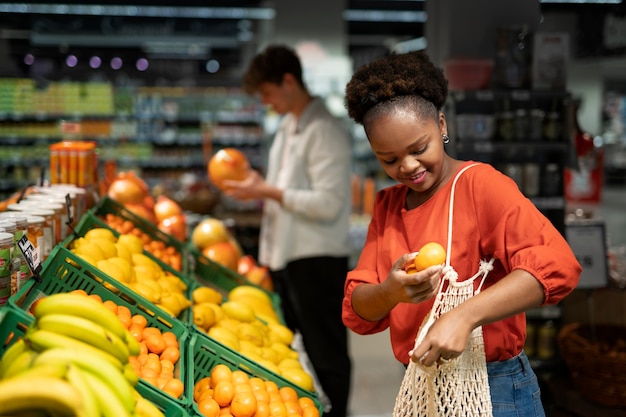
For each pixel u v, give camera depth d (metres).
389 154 1.65
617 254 4.25
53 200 2.45
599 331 3.70
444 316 1.47
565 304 4.06
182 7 10.62
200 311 2.43
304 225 3.96
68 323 1.37
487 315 1.47
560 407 3.61
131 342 1.59
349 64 9.59
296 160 3.96
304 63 9.59
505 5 4.72
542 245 1.55
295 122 4.02
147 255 2.89
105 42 11.85
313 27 9.62
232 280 3.49
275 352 2.47
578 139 4.15
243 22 12.29
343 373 4.04
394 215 1.89
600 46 5.66
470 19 4.69
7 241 1.74
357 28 13.33
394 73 1.65
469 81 4.36
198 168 10.77
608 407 3.30
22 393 1.08
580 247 3.69
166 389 1.71
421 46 13.86
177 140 10.72
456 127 4.16
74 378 1.17
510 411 1.73
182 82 10.98
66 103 10.19
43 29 11.56
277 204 4.11
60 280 2.04
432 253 1.60
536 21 4.78
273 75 3.89
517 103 4.21
